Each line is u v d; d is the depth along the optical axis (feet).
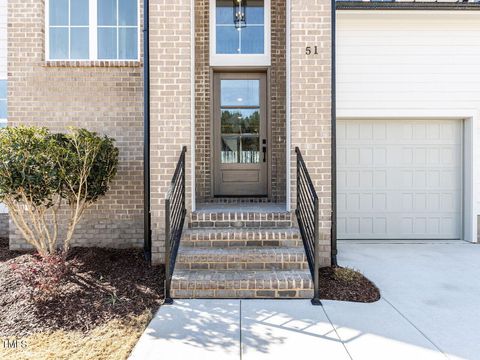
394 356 8.65
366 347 9.04
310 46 15.47
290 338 9.47
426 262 16.47
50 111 18.28
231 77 20.31
